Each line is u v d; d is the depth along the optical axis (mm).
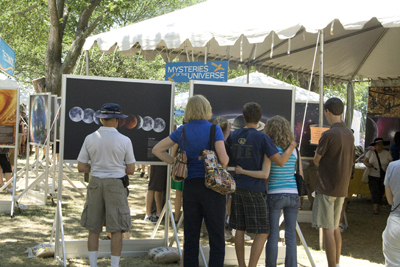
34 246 4527
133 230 5711
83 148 3680
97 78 4270
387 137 10539
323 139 3926
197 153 3355
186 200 3357
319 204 3967
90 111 4246
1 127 6500
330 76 11039
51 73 14055
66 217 6172
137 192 9156
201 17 5824
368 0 4785
